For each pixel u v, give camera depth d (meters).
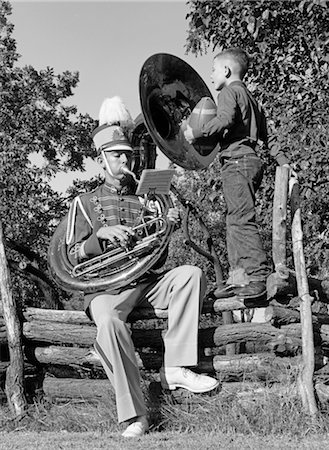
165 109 6.23
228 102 5.89
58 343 6.39
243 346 7.46
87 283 5.82
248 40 12.58
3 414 6.12
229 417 5.48
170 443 4.93
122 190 6.21
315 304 6.82
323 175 11.16
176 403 5.77
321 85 12.09
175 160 6.11
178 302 5.78
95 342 5.63
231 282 5.93
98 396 6.07
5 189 22.98
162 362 6.05
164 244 5.84
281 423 5.37
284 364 5.79
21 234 21.91
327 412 5.62
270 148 6.31
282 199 6.00
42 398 6.30
